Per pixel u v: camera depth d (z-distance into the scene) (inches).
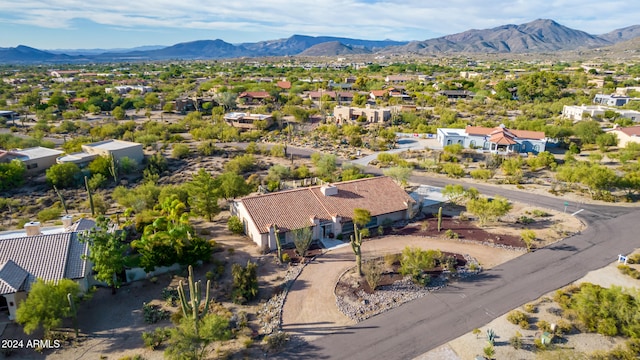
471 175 3326.8
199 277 1824.6
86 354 1374.3
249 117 5605.3
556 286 1734.7
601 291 1534.2
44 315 1391.5
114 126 5172.2
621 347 1364.4
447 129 4500.5
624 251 2038.6
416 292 1711.4
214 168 3693.4
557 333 1434.5
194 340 1295.5
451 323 1507.1
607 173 2746.1
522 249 2069.4
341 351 1370.6
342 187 2481.5
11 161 3388.3
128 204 2640.3
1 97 7721.5
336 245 2143.2
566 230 2288.4
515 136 4057.6
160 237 1806.1
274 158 4015.8
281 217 2177.7
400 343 1405.0
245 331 1469.0
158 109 7071.9
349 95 7519.7
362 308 1601.9
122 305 1637.6
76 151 3821.4
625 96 6456.7
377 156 3946.9
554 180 3189.0
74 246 1768.0
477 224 2396.7
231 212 2519.7
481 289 1722.4
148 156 4010.8
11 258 1652.3
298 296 1688.0
